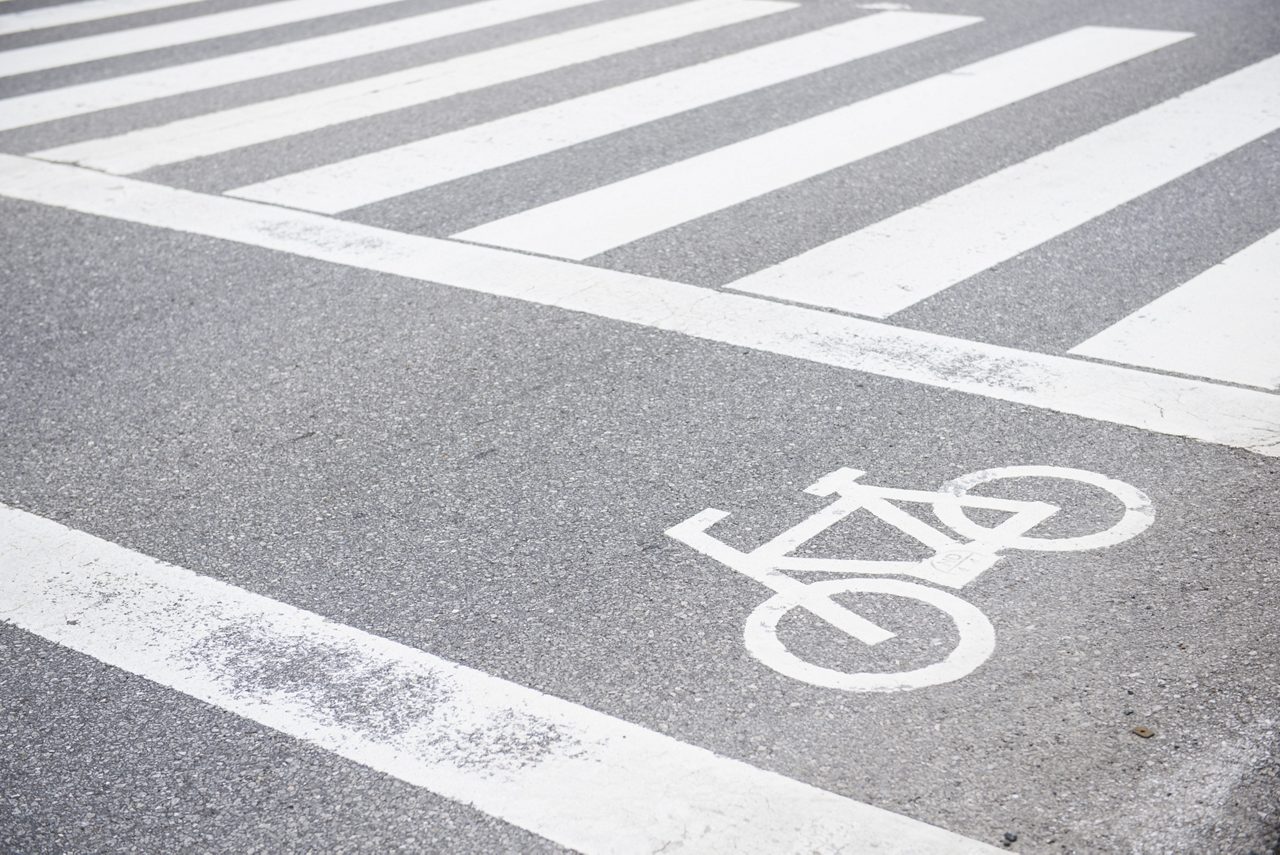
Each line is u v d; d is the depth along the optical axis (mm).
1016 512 4367
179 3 13133
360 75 10234
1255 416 4895
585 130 8617
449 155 8266
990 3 11531
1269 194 6934
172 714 3609
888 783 3221
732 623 3857
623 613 3934
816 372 5406
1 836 3219
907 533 4277
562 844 3080
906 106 8758
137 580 4250
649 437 4973
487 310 6160
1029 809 3123
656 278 6383
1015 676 3582
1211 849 2988
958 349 5531
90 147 8789
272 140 8742
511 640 3838
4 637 3980
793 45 10461
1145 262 6254
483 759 3369
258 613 4035
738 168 7773
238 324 6176
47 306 6484
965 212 6949
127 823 3238
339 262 6793
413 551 4324
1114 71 9234
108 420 5367
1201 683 3529
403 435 5105
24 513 4703
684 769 3295
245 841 3158
